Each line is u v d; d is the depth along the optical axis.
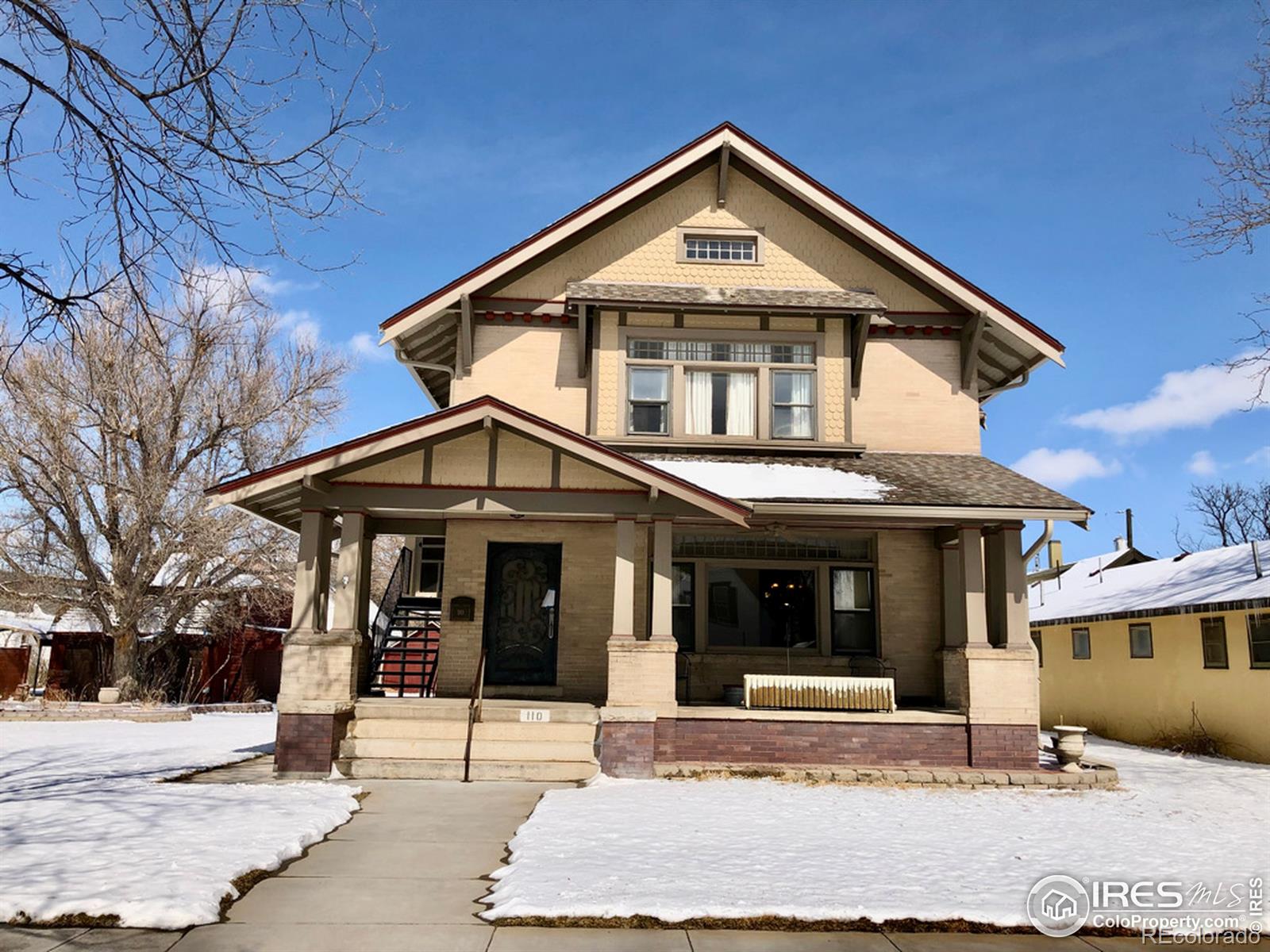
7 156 7.66
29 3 7.24
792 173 16.66
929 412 16.72
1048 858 8.55
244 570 30.25
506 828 9.46
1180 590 21.53
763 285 16.88
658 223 17.06
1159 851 9.03
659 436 16.08
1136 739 21.83
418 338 17.09
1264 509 53.47
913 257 16.42
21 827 8.80
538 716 13.44
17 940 6.00
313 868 7.87
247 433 30.12
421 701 13.58
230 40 7.43
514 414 12.99
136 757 15.10
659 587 13.34
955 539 15.26
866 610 16.16
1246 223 15.15
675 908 6.63
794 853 8.41
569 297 15.83
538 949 6.06
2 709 25.02
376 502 13.29
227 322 28.12
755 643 15.96
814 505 13.35
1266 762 17.81
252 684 34.22
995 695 13.59
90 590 28.66
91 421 28.14
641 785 12.23
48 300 7.93
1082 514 13.40
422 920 6.57
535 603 15.48
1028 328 16.06
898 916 6.61
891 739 13.52
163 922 6.29
